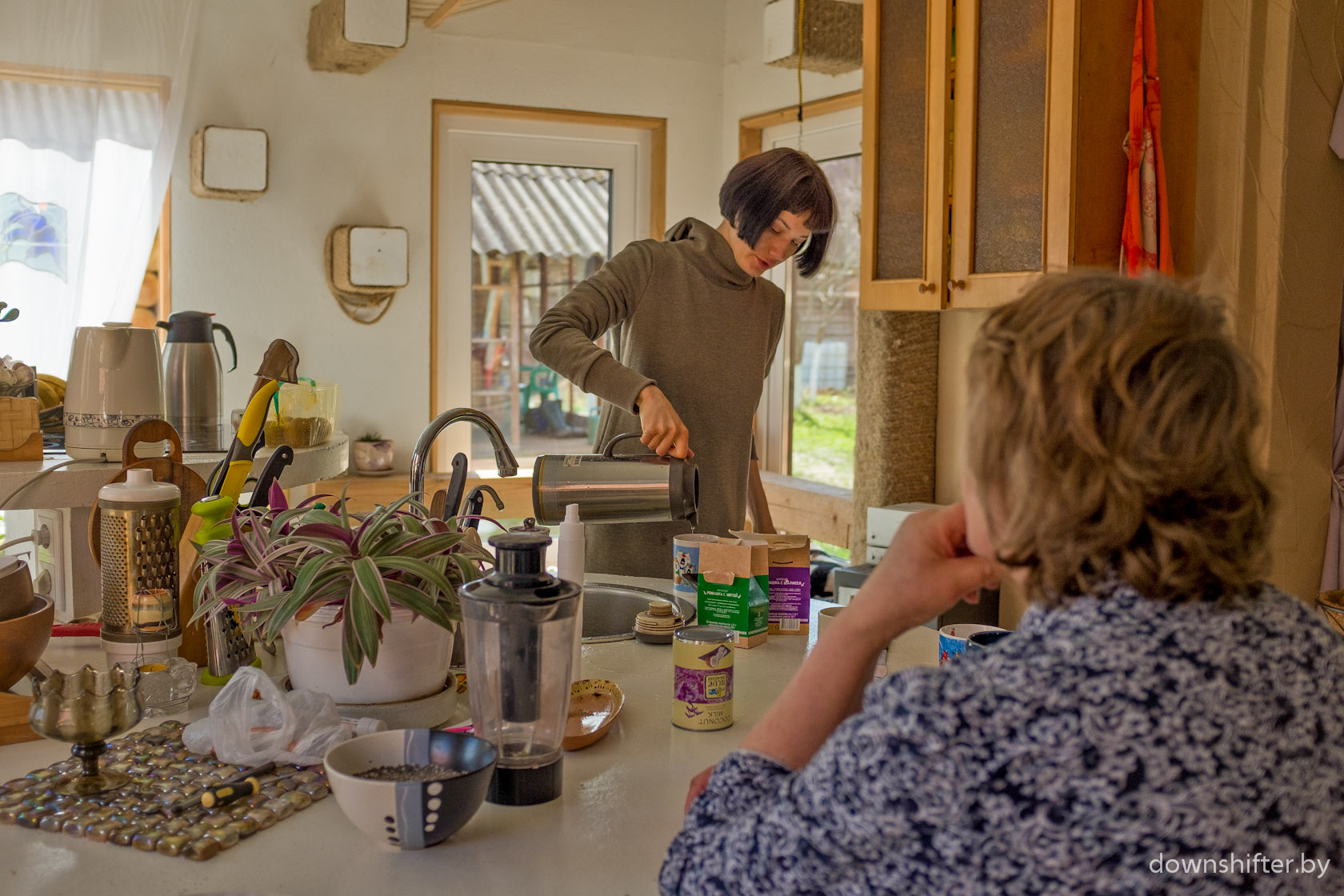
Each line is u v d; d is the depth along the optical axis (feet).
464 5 13.14
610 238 15.34
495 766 3.62
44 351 12.32
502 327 14.88
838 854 2.35
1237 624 2.36
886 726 2.27
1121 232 8.54
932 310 10.34
